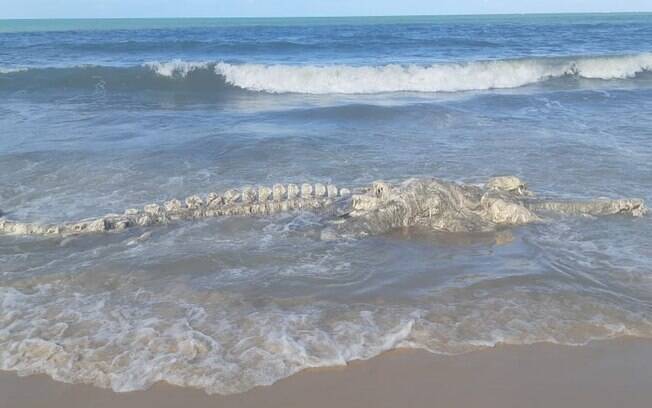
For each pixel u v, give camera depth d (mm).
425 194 8547
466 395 4914
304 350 5355
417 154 12148
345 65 25453
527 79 23922
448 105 17438
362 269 6992
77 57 30641
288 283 6590
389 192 8594
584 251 7508
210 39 45219
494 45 40000
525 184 9461
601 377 5141
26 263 7125
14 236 7949
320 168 11117
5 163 11133
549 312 6023
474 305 6148
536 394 4941
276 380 4992
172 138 13273
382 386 4980
